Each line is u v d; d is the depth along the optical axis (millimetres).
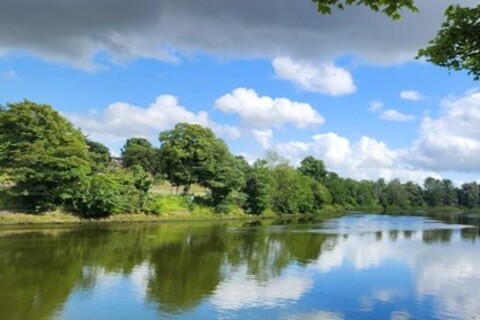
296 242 46531
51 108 56812
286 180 106125
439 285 27328
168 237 46969
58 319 18703
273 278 27781
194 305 21391
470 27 13312
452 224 86312
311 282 27031
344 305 22438
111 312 19859
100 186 59594
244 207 93250
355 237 53688
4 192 53469
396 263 34688
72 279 25547
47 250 34531
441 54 14016
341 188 150750
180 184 86312
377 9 9680
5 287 23234
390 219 99375
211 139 86625
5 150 53406
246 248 40719
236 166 90250
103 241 41031
